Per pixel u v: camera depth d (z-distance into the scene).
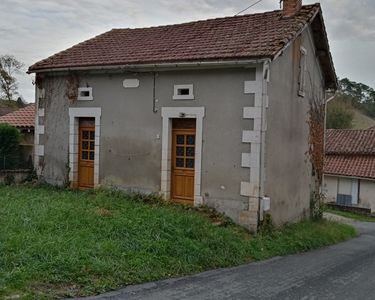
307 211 15.52
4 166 15.43
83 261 6.84
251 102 11.33
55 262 6.58
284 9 13.43
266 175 11.65
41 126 14.98
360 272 8.98
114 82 13.47
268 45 11.27
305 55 14.41
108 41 15.57
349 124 47.44
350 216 25.92
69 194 12.66
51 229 8.28
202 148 11.98
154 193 12.71
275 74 12.06
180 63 11.84
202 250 8.63
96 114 13.75
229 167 11.60
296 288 7.28
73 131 14.23
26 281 5.99
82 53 14.81
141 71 12.88
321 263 9.70
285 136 13.03
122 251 7.68
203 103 11.98
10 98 42.94
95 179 13.75
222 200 11.67
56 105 14.62
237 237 10.25
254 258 9.48
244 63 11.15
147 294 6.31
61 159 14.52
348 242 14.21
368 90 61.47
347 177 30.09
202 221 10.48
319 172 16.66
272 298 6.62
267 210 11.65
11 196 11.78
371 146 31.58
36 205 10.38
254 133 11.27
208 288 6.89
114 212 10.28
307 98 14.97
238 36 12.64
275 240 11.09
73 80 14.16
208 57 11.43
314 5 13.75
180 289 6.70
